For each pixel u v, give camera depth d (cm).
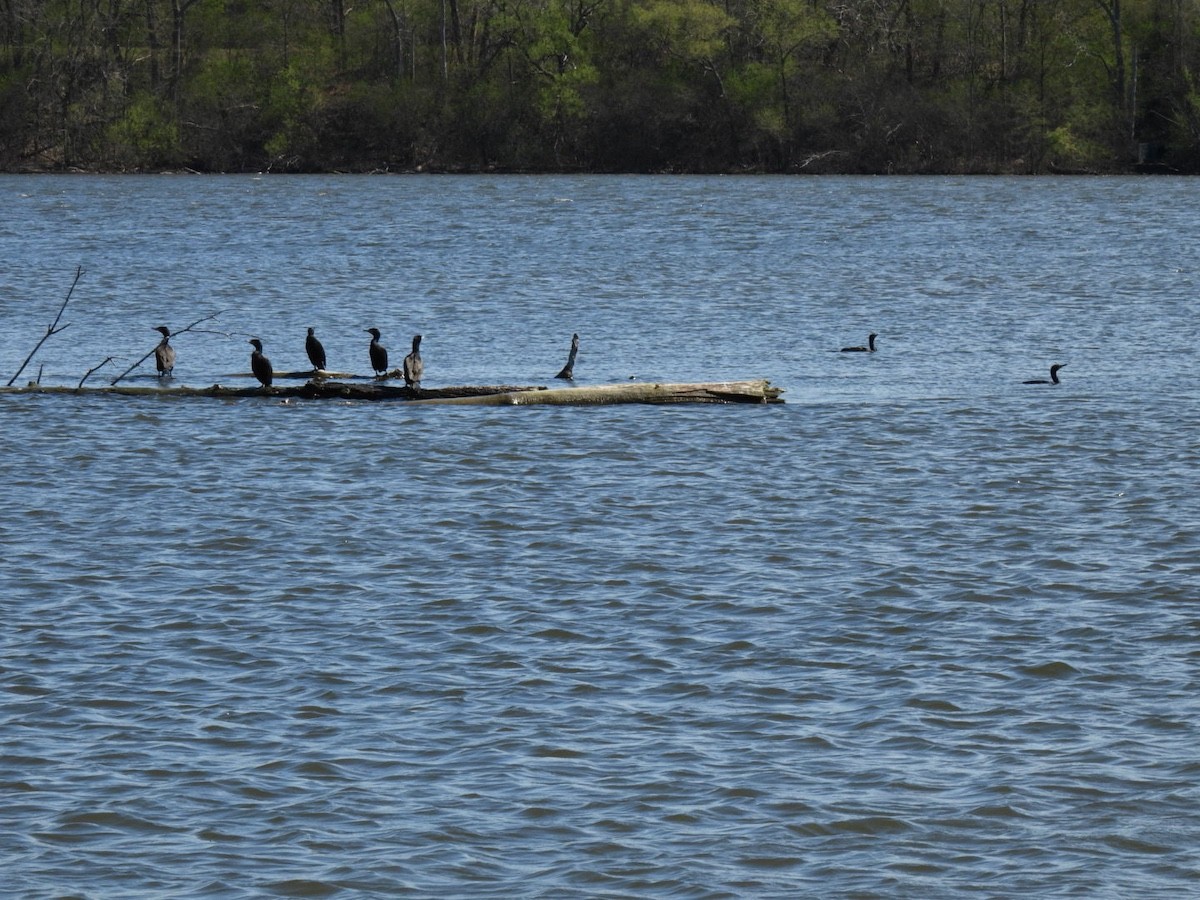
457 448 10062
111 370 13575
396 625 6588
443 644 6359
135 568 7375
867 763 5247
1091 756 5294
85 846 4678
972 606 6856
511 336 15588
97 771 5156
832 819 4869
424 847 4688
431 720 5591
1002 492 8950
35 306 17812
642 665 6138
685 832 4791
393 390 11650
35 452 9862
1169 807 4931
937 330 16050
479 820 4853
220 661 6147
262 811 4900
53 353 14550
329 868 4566
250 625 6569
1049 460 9775
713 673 6053
